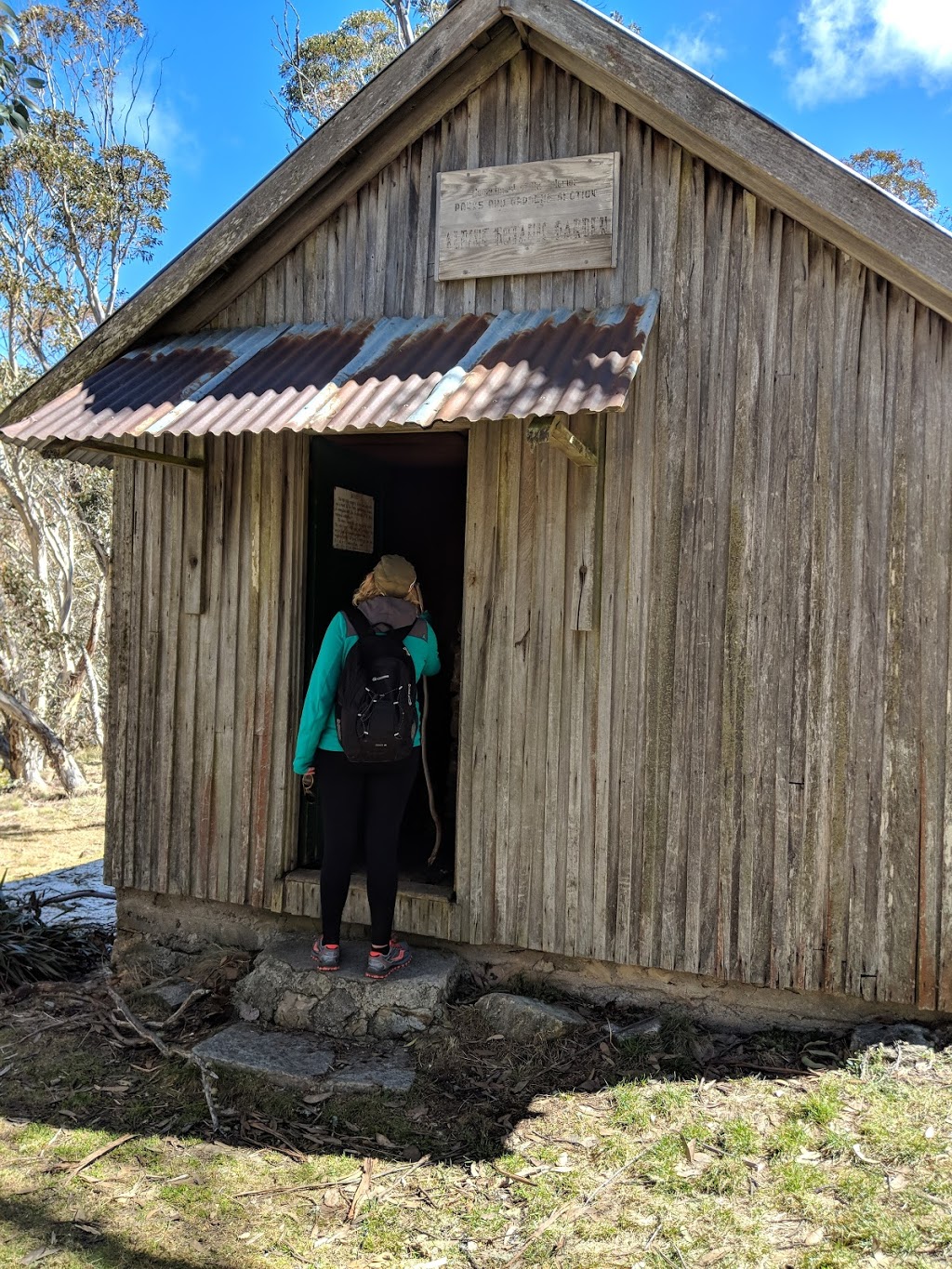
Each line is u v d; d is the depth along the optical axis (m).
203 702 4.93
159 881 4.99
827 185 3.61
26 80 6.13
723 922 4.01
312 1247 2.78
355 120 4.32
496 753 4.36
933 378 3.76
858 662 3.85
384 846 4.14
